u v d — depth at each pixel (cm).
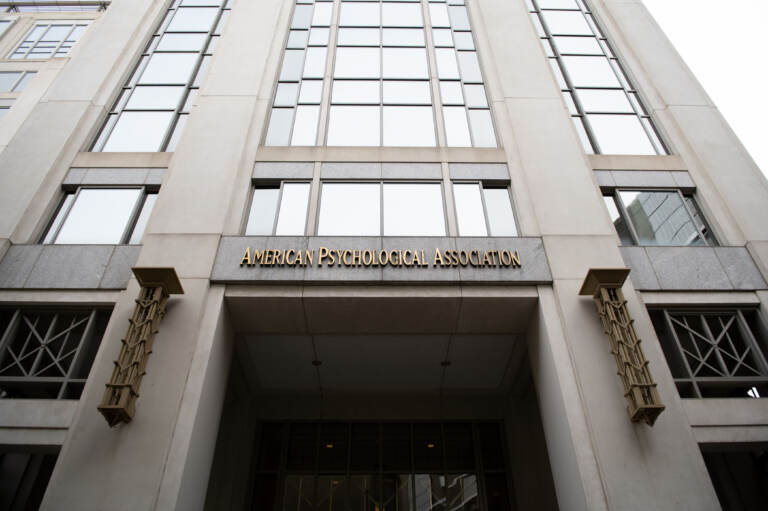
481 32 1678
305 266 1050
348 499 1298
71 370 952
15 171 1248
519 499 1260
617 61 1658
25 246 1109
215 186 1182
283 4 1761
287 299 1020
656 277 1090
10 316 1037
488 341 1188
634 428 851
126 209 1212
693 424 905
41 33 2291
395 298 1024
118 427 822
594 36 1736
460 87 1520
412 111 1449
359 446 1377
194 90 1521
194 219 1116
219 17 1784
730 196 1233
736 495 1023
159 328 933
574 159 1271
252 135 1329
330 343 1183
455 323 1100
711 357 1017
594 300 1002
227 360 1030
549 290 1042
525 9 1725
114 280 1055
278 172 1259
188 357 902
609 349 941
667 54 1642
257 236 1100
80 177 1266
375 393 1395
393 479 1330
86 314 1043
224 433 1330
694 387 960
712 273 1096
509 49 1584
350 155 1301
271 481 1320
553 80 1473
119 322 957
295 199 1216
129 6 1780
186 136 1291
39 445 855
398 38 1686
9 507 1011
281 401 1405
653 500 784
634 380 856
